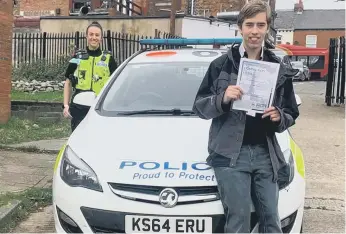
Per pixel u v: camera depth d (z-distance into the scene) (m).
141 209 3.05
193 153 3.34
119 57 13.64
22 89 13.10
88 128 3.89
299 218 3.32
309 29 53.56
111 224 3.10
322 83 26.86
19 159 7.07
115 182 3.15
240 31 3.01
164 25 16.72
